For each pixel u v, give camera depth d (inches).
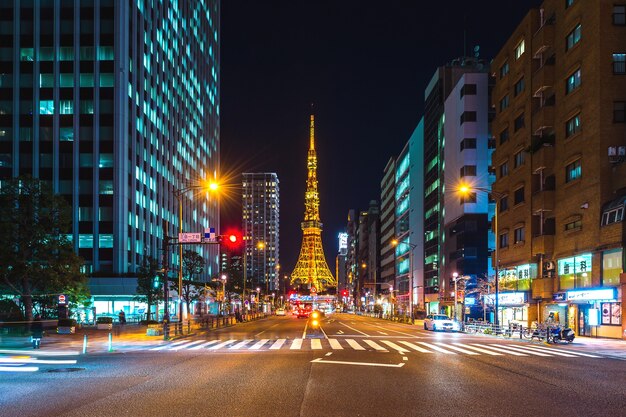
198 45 4862.2
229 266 4475.9
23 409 496.1
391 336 1672.0
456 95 3668.8
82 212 3058.6
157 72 3745.1
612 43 1628.9
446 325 2037.4
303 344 1310.3
